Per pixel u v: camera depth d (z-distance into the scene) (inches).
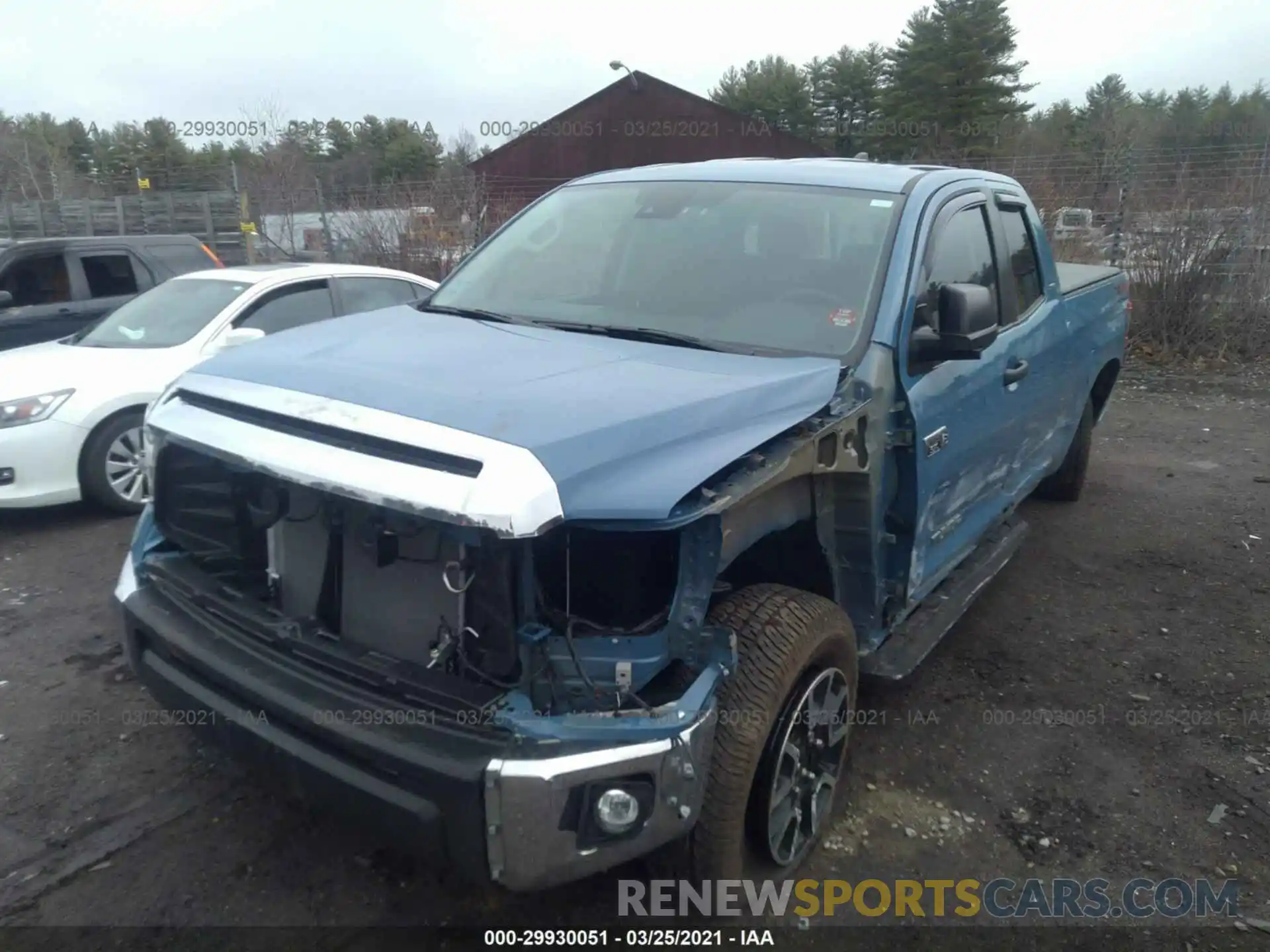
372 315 148.4
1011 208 183.2
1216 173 486.0
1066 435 221.9
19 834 123.3
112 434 242.7
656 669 95.8
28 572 211.2
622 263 149.1
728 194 154.4
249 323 271.6
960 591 167.5
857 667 127.0
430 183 633.6
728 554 100.9
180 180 899.4
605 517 88.1
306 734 96.6
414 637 100.5
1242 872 125.2
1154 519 258.4
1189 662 180.4
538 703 93.3
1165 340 476.1
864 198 146.9
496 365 113.2
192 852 120.7
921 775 143.1
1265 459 315.9
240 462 99.7
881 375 123.3
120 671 166.4
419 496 86.7
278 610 110.6
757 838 111.8
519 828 87.1
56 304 341.1
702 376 113.2
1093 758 149.0
